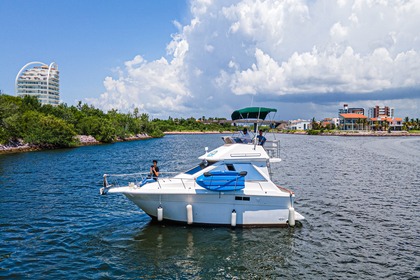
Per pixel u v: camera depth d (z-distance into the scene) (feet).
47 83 598.75
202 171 49.42
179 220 48.75
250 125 58.03
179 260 38.22
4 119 195.83
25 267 36.35
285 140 369.71
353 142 328.49
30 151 196.54
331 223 53.11
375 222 54.13
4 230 48.34
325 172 112.57
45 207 61.41
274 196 47.39
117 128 345.72
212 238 44.60
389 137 475.31
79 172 107.24
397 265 38.17
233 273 35.42
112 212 58.29
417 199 71.15
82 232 47.50
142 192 46.47
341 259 39.47
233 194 46.80
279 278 34.63
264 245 42.83
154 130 468.75
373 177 101.81
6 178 93.86
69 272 35.22
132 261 37.91
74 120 293.43
